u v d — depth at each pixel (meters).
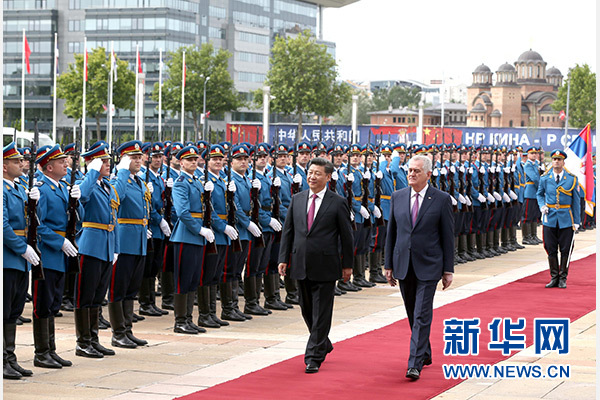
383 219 15.95
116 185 10.27
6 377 8.50
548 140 59.12
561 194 14.97
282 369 8.93
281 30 113.19
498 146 20.86
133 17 93.31
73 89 71.25
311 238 9.05
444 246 9.04
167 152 13.06
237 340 10.66
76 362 9.32
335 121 130.62
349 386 8.18
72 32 94.62
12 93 93.81
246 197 12.27
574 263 18.86
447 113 142.12
